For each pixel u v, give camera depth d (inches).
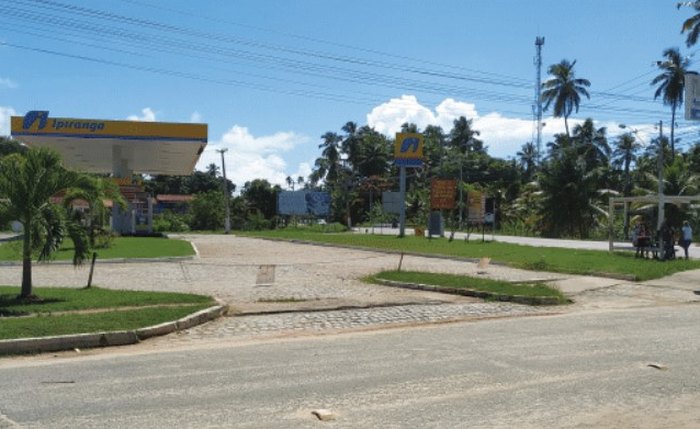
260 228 2839.6
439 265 987.9
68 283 685.9
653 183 1978.3
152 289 649.6
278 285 707.4
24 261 530.0
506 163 3941.9
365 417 233.3
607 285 729.6
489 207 1825.8
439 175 3934.5
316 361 334.3
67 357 360.2
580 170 2301.9
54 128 1636.3
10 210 514.9
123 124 1668.3
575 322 472.7
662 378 290.2
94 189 572.1
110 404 251.1
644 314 519.8
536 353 349.7
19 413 239.8
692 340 388.5
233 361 336.8
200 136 1710.1
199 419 231.6
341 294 634.2
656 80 2498.8
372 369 312.7
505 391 268.5
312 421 229.1
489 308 560.7
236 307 542.9
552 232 2317.9
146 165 2321.6
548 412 239.3
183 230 2603.3
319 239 1699.1
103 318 439.5
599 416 234.8
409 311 537.3
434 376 295.9
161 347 390.3
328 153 4498.0
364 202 3806.6
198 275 801.6
